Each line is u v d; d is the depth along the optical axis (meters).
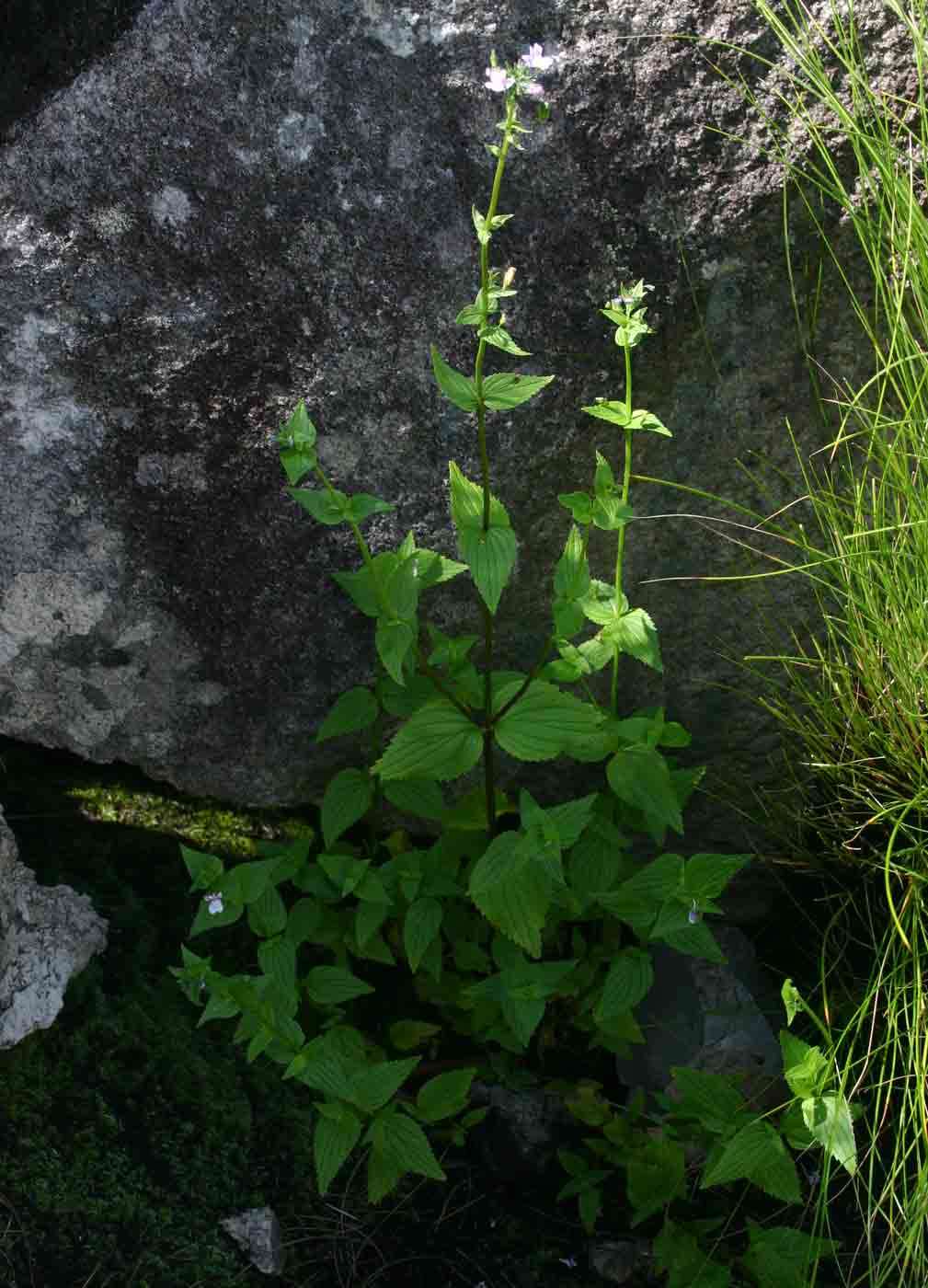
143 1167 2.07
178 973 2.00
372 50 2.06
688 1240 2.12
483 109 2.07
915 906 2.26
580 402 2.19
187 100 2.06
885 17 2.12
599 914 2.28
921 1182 2.07
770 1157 1.94
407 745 1.96
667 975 2.44
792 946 2.63
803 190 2.11
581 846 2.21
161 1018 2.26
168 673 2.40
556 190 2.10
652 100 2.09
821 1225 2.25
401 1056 2.38
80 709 2.45
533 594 2.35
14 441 2.22
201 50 2.05
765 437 2.25
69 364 2.17
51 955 2.18
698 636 2.39
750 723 2.46
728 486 2.28
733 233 2.12
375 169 2.09
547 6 2.07
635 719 2.11
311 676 2.38
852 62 2.09
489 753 2.16
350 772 2.25
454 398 1.78
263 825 2.65
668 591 2.35
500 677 2.14
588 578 2.00
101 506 2.26
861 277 2.17
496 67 1.64
